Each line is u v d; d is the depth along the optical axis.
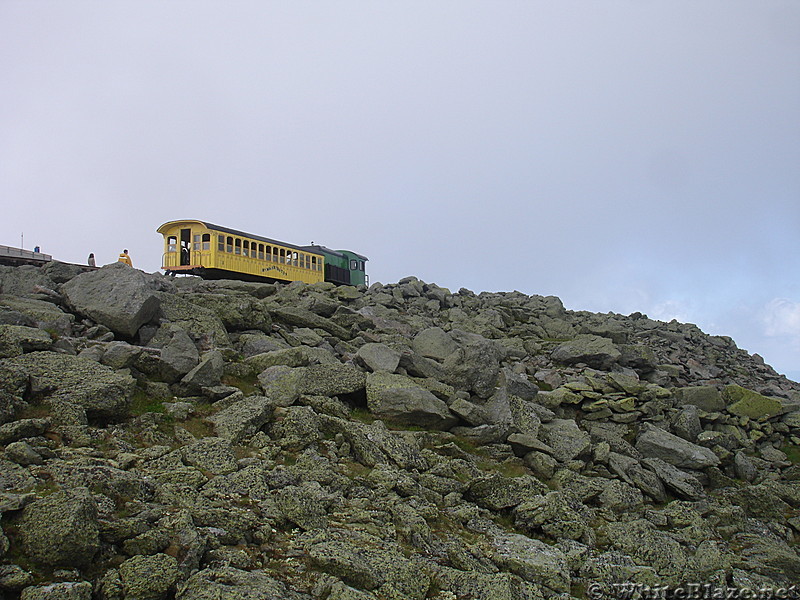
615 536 13.20
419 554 10.17
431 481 13.66
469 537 11.65
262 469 11.72
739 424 24.31
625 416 22.20
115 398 12.99
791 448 23.70
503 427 18.06
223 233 35.16
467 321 35.47
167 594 7.45
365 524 10.67
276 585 7.82
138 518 8.48
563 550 11.90
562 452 18.14
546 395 22.11
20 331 14.35
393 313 31.62
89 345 15.72
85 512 7.76
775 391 32.69
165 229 36.50
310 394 16.72
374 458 14.12
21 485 8.94
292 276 40.84
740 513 16.23
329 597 7.89
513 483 13.98
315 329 23.86
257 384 16.86
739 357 42.75
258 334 20.66
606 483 16.72
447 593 9.11
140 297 17.47
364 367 19.92
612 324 37.94
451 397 18.78
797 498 17.97
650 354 29.23
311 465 12.63
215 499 10.11
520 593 9.73
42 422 11.34
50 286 20.33
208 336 18.80
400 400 17.22
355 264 50.25
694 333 45.16
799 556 14.06
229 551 8.56
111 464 10.59
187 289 26.97
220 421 13.86
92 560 7.61
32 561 7.32
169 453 11.65
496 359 20.83
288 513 10.05
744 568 13.04
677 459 19.91
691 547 13.62
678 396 25.34
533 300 44.19
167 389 15.24
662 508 16.75
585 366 27.48
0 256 29.28
